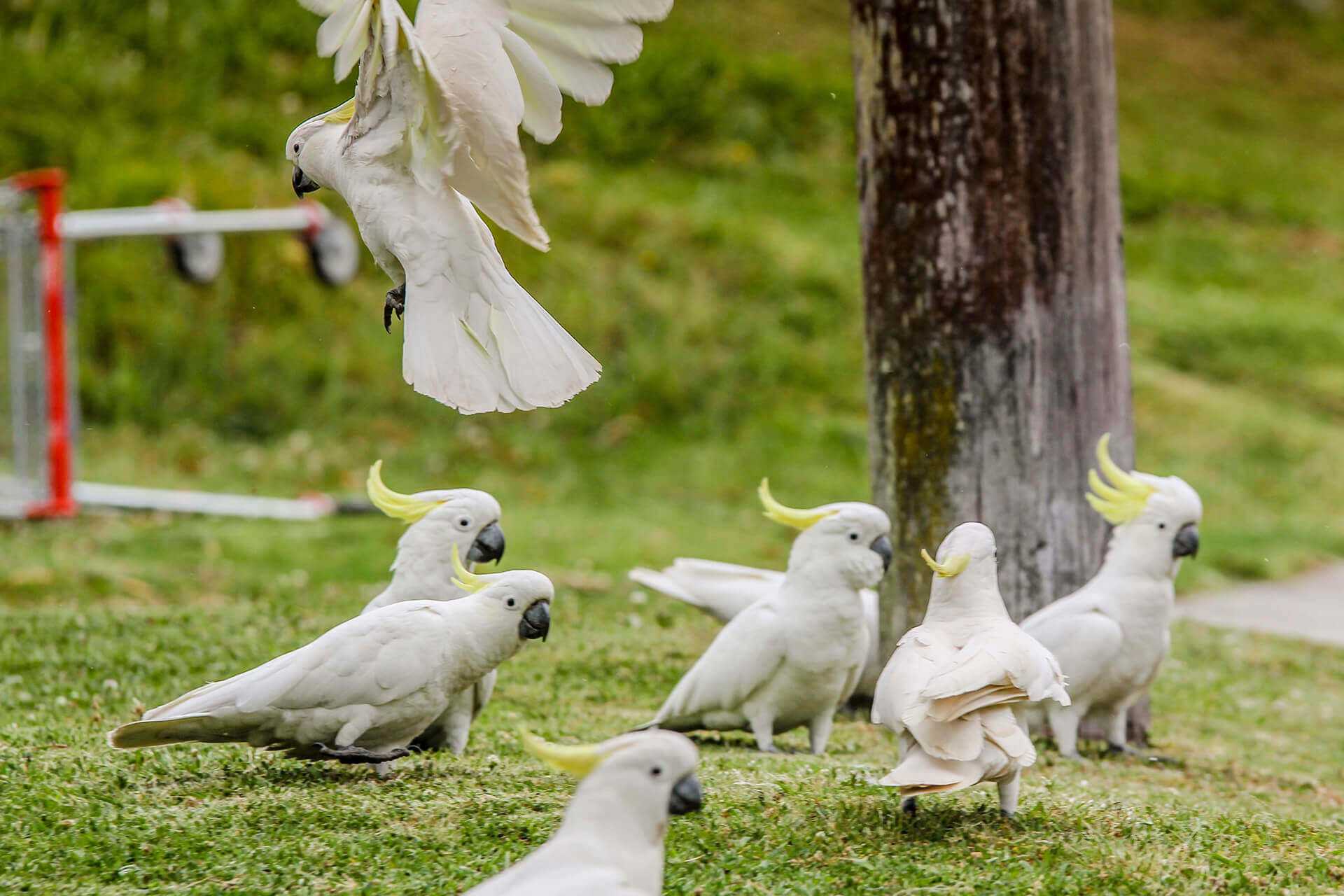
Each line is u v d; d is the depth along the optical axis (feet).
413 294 22.80
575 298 94.94
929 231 37.91
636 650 46.44
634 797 16.83
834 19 144.36
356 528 66.44
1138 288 115.44
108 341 85.81
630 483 82.74
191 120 102.99
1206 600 70.23
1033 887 21.91
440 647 27.25
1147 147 144.77
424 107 21.75
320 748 26.96
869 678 40.47
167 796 25.73
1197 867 23.54
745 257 102.58
